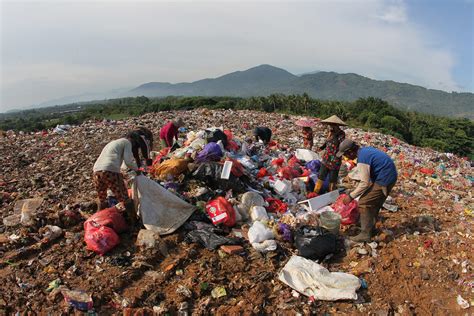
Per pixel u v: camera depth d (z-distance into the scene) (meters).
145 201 5.37
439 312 4.02
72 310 3.81
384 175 4.97
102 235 4.82
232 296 4.16
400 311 3.99
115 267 4.54
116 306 3.90
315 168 8.05
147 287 4.18
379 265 4.74
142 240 4.97
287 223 5.52
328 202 6.37
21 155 10.39
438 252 5.06
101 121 18.22
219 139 7.86
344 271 4.68
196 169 6.58
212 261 4.71
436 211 6.82
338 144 6.53
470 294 4.25
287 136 14.08
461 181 9.68
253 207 5.83
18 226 5.59
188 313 3.84
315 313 3.93
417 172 10.12
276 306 4.03
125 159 5.34
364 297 4.20
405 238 5.41
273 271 4.61
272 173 7.73
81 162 9.62
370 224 5.23
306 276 4.34
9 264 4.61
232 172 6.49
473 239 5.46
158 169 6.62
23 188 7.53
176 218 5.46
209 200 6.07
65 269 4.52
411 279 4.51
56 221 5.58
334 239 4.92
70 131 14.95
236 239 5.20
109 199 6.14
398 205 7.09
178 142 9.47
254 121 18.06
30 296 4.02
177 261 4.66
